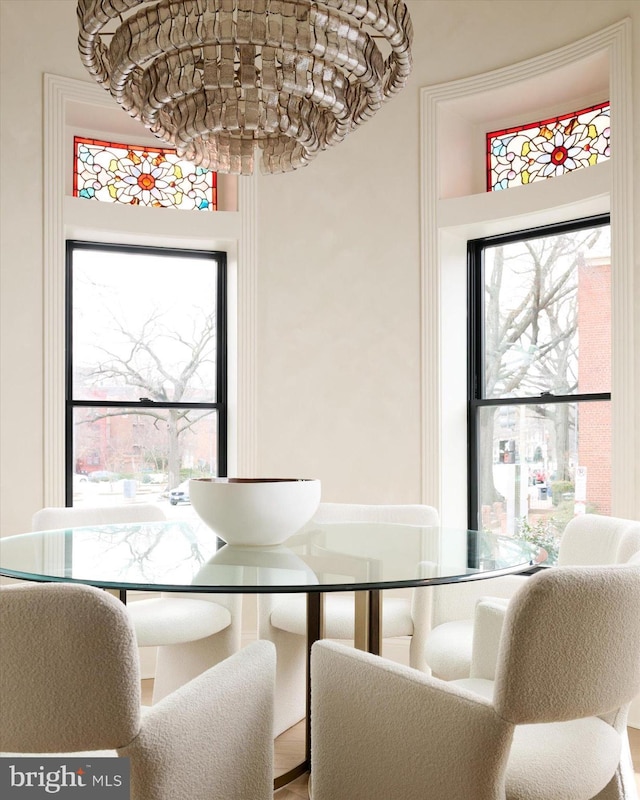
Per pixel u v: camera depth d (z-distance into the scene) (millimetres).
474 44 3994
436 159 4070
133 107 2381
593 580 1370
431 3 4113
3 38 3752
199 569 1864
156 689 3100
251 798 1579
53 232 3807
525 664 1344
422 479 4062
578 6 3658
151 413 4254
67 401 4070
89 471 4117
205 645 2967
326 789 1682
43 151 3803
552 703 1377
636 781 2600
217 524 2203
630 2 3455
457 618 2893
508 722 1363
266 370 4141
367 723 1583
